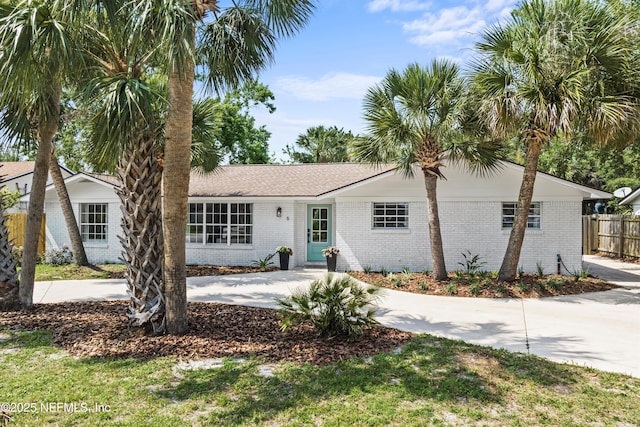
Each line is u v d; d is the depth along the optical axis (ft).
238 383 15.88
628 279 43.68
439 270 39.52
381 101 37.35
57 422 12.98
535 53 31.01
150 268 22.04
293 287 38.40
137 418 13.21
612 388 15.85
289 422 13.05
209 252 53.21
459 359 18.63
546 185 44.96
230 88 26.16
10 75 17.99
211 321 24.63
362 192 48.03
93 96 17.98
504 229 45.91
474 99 34.53
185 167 21.03
